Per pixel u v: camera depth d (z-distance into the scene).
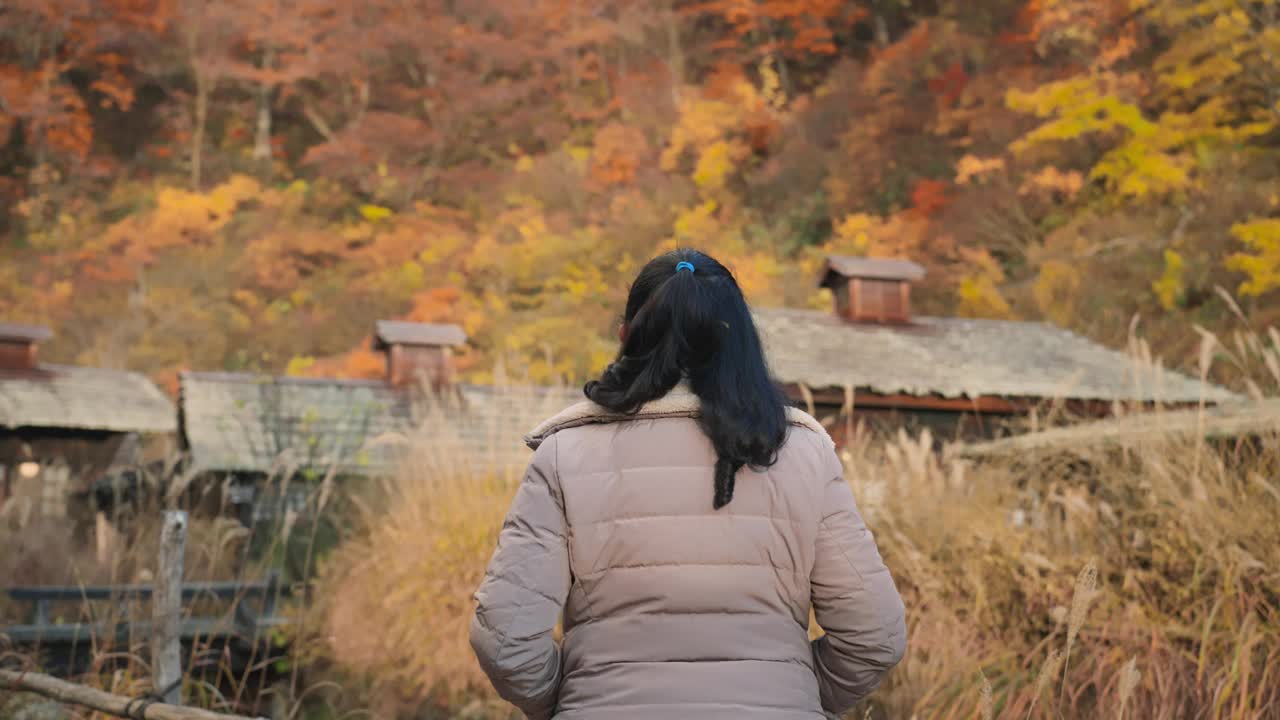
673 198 31.25
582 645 1.65
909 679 4.35
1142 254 20.56
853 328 13.31
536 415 10.38
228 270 31.61
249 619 6.89
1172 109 22.39
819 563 1.71
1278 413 4.59
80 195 35.75
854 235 26.42
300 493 9.97
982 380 11.87
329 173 35.53
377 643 6.62
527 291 30.11
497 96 36.28
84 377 17.44
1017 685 4.13
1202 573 4.18
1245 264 17.47
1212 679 3.63
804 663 1.67
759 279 26.38
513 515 1.70
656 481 1.67
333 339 29.31
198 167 37.66
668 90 35.44
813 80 36.00
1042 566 4.71
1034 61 27.36
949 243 24.17
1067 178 22.28
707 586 1.63
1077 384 11.75
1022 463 6.29
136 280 31.33
